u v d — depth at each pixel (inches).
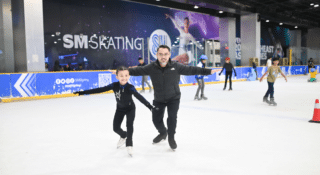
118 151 120.7
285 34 1037.2
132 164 103.1
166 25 701.3
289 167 98.0
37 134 155.0
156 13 679.7
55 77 355.6
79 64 516.1
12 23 388.5
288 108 243.0
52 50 513.0
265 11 753.0
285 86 480.4
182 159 108.2
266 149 120.6
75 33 544.1
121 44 619.5
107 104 285.6
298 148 121.6
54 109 253.8
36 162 106.9
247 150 119.3
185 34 742.5
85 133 156.2
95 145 131.0
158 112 121.3
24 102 310.7
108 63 599.2
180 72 117.6
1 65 424.8
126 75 110.0
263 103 278.7
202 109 241.9
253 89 441.4
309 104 266.8
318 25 1039.0
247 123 179.2
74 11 540.4
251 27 738.2
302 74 912.3
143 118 201.3
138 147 126.3
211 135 147.6
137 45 649.6
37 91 339.9
